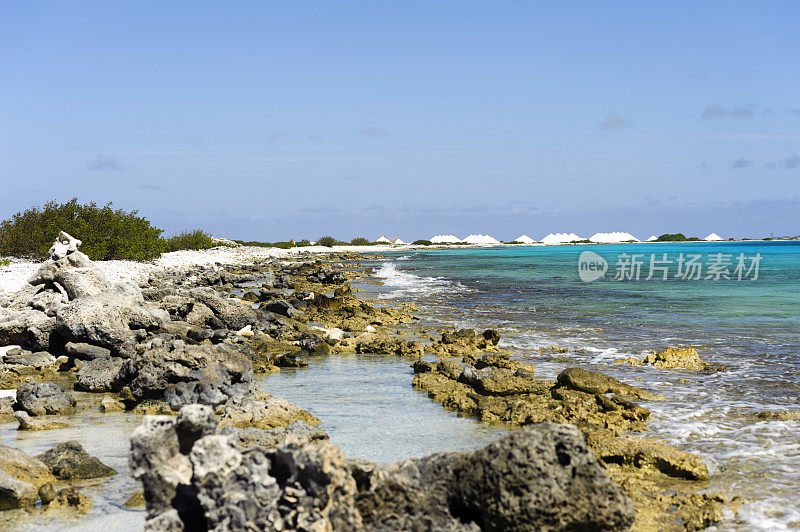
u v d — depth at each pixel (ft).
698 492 30.48
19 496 28.50
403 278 181.27
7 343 66.13
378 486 22.02
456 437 38.58
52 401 45.11
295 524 20.24
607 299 117.60
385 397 49.34
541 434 23.70
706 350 66.18
